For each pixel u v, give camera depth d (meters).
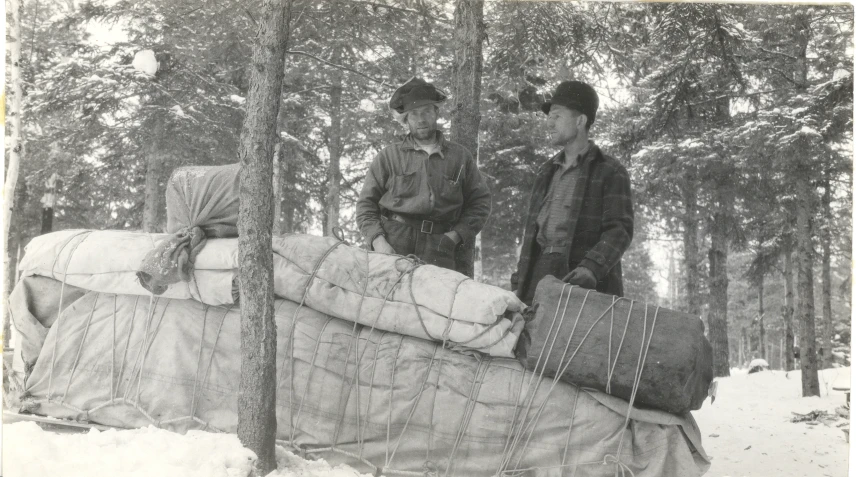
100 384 3.48
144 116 10.23
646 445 3.13
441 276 3.42
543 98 9.80
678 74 9.81
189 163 10.60
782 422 6.33
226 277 3.40
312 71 10.02
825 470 4.41
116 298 3.61
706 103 10.47
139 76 9.98
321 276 3.41
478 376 3.25
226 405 3.37
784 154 8.84
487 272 14.26
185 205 3.68
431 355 3.31
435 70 9.54
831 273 17.41
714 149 10.62
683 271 17.92
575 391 3.19
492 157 12.36
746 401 7.84
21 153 5.64
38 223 11.23
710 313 12.41
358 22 8.65
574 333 3.19
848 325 16.62
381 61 9.52
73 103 10.30
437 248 4.16
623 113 11.35
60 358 3.57
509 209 12.51
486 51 9.31
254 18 8.40
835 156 8.75
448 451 3.21
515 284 4.17
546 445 3.14
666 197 12.09
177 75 10.45
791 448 5.07
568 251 3.93
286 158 11.12
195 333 3.47
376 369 3.31
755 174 10.60
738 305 24.81
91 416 3.46
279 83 3.17
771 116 9.35
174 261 3.38
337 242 3.60
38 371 3.59
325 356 3.36
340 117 10.98
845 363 14.02
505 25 8.25
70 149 11.09
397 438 3.25
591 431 3.13
